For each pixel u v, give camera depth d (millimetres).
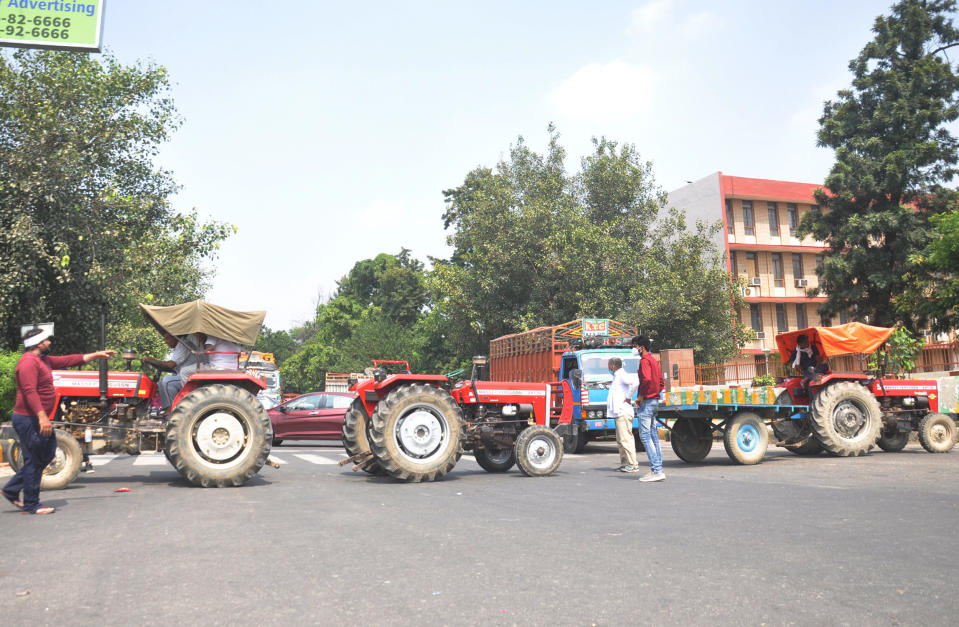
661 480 9586
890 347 18031
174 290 25312
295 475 10664
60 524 6176
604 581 4098
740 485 8906
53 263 17984
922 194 30109
